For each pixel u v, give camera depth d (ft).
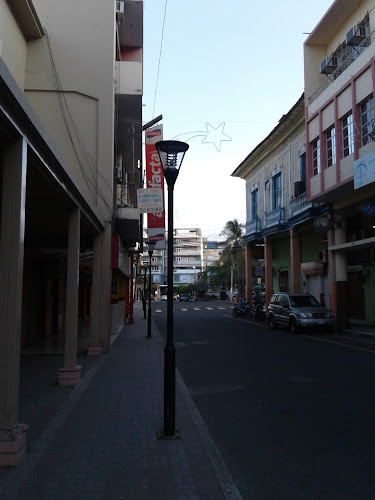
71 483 13.91
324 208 70.08
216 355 42.91
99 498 12.89
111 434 18.80
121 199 68.03
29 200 25.44
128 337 59.72
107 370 33.91
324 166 65.36
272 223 92.63
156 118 64.54
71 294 28.86
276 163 94.89
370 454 16.69
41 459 15.89
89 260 66.95
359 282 74.74
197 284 284.41
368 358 38.81
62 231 37.73
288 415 22.07
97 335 42.52
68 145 45.09
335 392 26.71
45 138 16.98
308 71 71.92
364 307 73.10
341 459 16.20
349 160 57.88
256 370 34.50
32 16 41.86
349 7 62.59
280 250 104.32
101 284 43.98
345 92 59.47
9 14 39.50
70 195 25.02
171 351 19.02
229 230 189.47
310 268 82.84
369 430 19.57
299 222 79.05
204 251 378.53
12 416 15.53
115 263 49.19
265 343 51.62
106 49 46.78
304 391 27.12
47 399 24.80
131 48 69.87
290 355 41.65
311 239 87.97
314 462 15.93
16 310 15.71
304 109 76.33
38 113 45.19
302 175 82.02
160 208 54.08
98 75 46.29
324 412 22.48
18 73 42.75
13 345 15.65
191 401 25.07
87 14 46.98
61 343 50.83
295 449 17.28
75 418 21.12
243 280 197.26
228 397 25.99
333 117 62.80
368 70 53.98
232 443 18.02
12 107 13.97
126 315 90.27
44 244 43.93
